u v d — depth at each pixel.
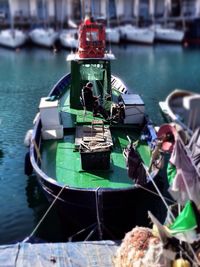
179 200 6.59
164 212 11.18
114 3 65.25
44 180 10.55
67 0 63.97
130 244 7.27
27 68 38.16
